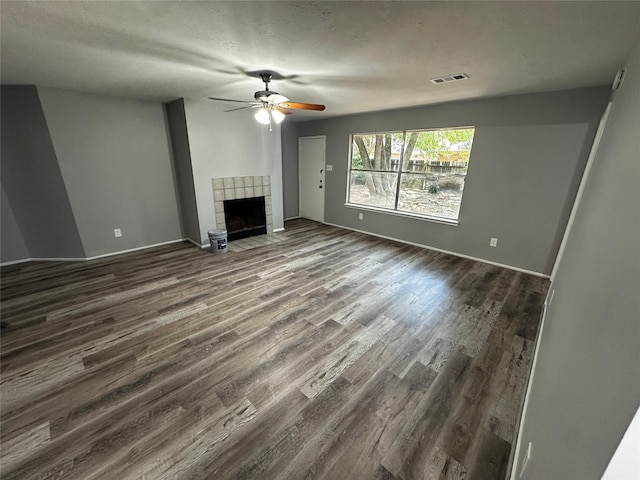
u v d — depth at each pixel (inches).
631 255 21.1
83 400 70.3
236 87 127.8
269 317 106.0
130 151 163.9
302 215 270.4
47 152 140.3
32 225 152.0
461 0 54.8
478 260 161.3
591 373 23.3
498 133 140.5
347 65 94.1
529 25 64.5
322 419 66.1
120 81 118.6
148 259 162.6
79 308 111.0
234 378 77.6
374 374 79.4
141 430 63.1
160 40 75.4
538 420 42.5
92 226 159.0
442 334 96.6
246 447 59.8
